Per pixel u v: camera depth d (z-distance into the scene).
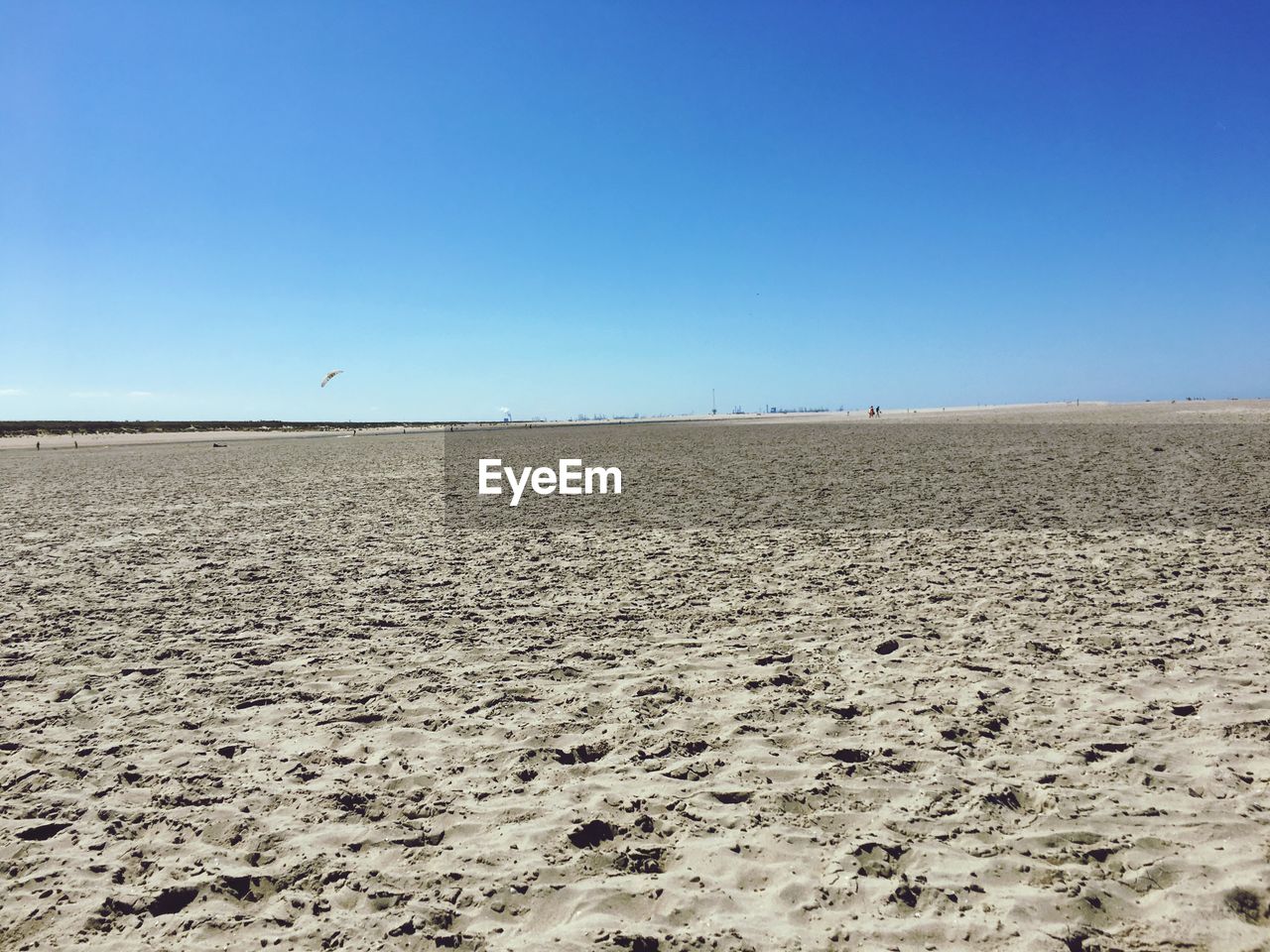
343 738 5.09
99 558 11.75
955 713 5.06
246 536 13.70
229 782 4.48
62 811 4.21
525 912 3.22
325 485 23.36
